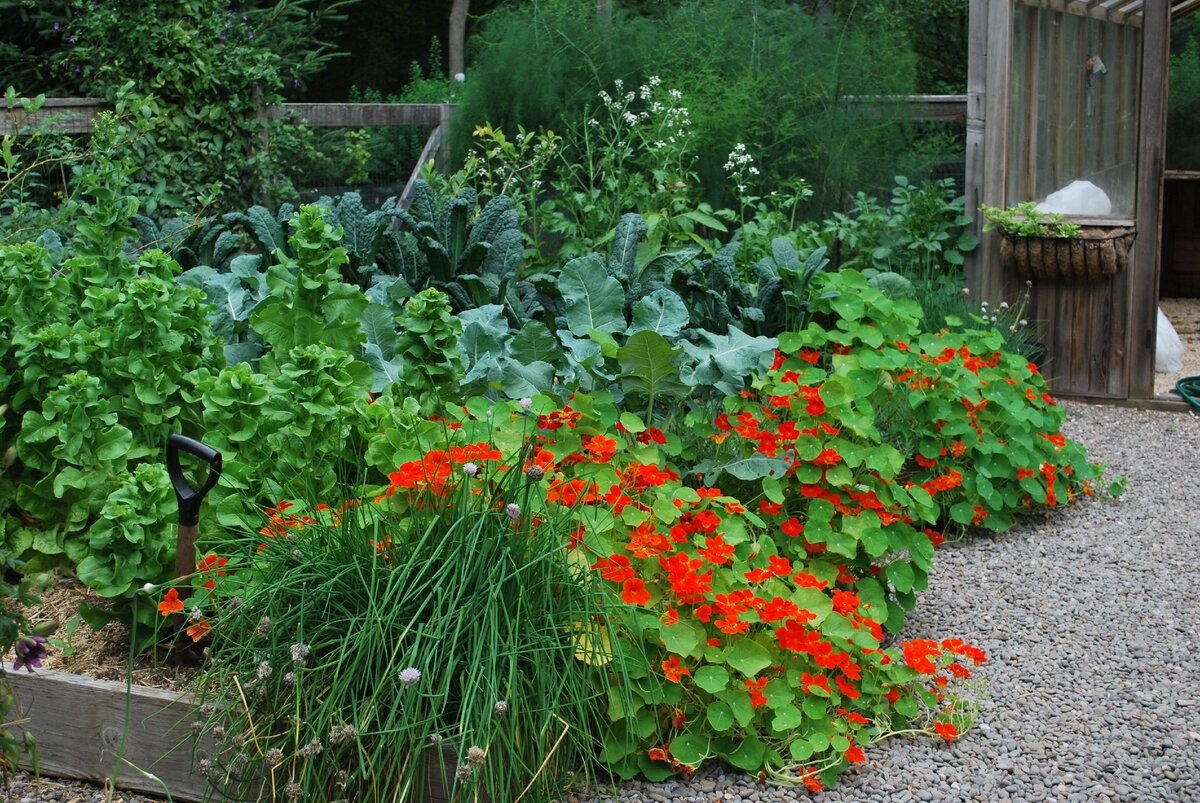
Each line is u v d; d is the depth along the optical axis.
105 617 3.00
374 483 3.30
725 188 8.18
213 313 4.32
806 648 2.85
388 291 4.50
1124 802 2.75
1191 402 6.90
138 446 3.33
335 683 2.43
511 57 8.51
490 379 3.81
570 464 3.19
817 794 2.75
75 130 6.74
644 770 2.75
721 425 3.73
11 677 2.83
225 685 2.57
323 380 3.14
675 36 8.76
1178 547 4.55
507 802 2.42
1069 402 7.18
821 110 8.41
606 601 2.71
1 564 2.55
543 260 7.03
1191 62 12.09
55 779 2.82
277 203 7.96
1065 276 7.05
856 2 11.20
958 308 6.81
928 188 7.58
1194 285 11.34
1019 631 3.75
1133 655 3.58
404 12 18.36
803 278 5.02
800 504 3.66
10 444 3.47
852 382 4.24
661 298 4.42
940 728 2.97
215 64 7.61
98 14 7.43
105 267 3.78
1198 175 10.92
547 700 2.51
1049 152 7.30
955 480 4.42
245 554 2.83
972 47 7.09
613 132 8.48
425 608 2.58
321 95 17.91
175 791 2.70
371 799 2.48
